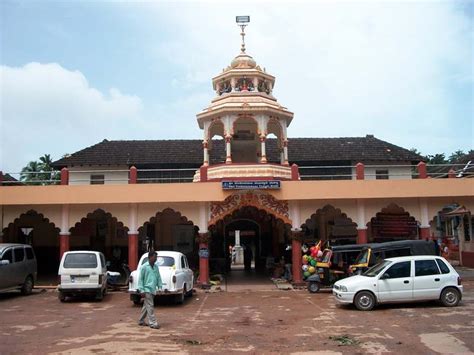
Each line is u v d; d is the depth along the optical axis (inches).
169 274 566.6
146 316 465.7
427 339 355.3
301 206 790.5
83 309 545.0
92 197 752.3
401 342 348.2
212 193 754.8
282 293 695.7
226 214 780.6
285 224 854.5
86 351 331.0
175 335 386.0
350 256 700.7
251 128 949.2
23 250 691.4
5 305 581.6
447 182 763.4
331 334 383.2
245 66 925.8
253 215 987.9
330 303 573.6
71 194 752.3
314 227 1023.0
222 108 834.2
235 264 1478.8
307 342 355.6
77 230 989.2
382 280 511.8
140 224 783.1
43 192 751.7
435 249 635.5
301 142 1133.7
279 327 419.8
